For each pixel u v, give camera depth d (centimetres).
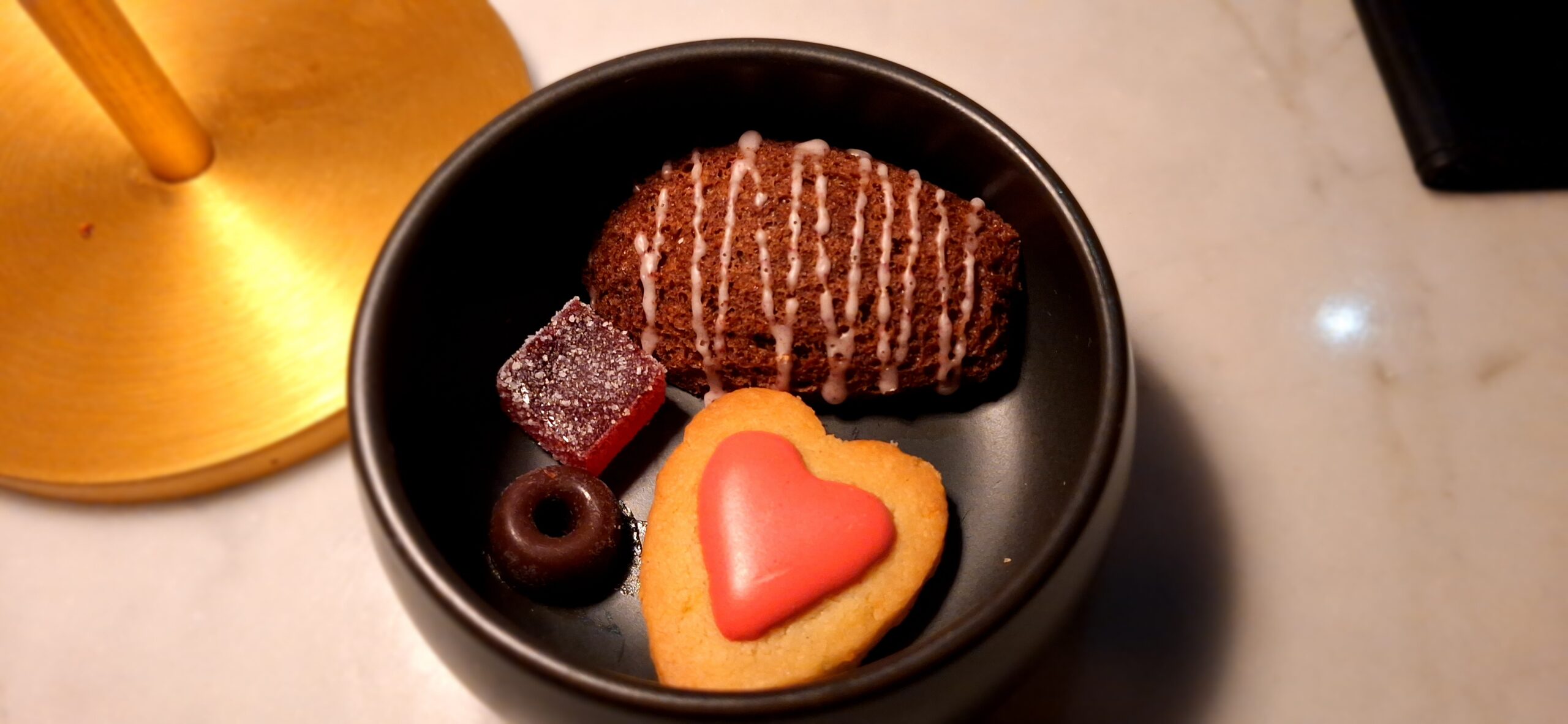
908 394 29
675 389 29
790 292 27
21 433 29
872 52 34
